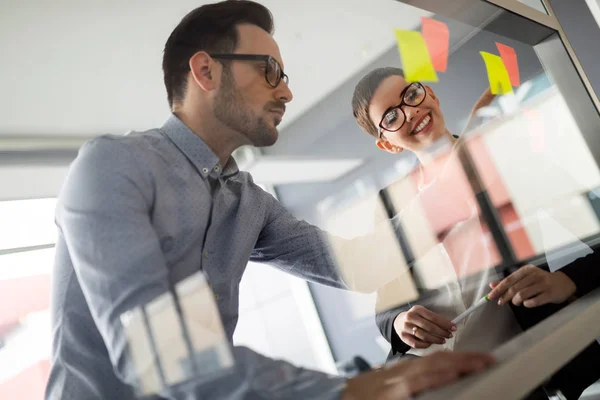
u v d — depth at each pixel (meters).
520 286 0.91
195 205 0.63
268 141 0.81
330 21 1.08
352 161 1.13
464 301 1.00
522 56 1.22
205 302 0.59
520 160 1.18
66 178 0.54
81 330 0.53
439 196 1.17
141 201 0.55
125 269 0.50
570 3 1.83
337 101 1.13
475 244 1.10
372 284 1.04
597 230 1.08
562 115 1.17
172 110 0.70
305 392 0.47
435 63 1.17
